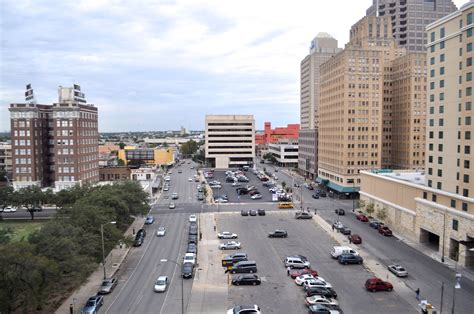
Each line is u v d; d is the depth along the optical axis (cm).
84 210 6481
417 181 8625
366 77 13450
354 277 5888
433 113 7775
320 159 16262
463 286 5525
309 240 7931
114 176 17288
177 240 7950
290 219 9856
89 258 5409
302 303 4984
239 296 5209
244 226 9112
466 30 6625
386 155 14962
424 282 5675
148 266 6412
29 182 13075
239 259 6462
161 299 5112
